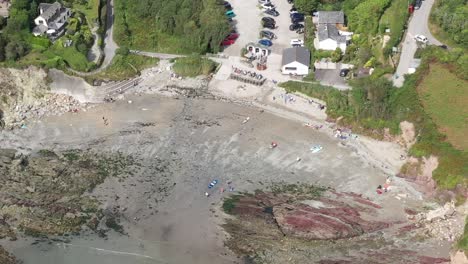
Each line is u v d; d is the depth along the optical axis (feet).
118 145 338.75
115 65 399.85
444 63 377.09
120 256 274.57
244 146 341.41
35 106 372.17
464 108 344.69
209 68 399.85
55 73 382.63
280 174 322.34
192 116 365.40
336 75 394.73
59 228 288.10
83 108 371.97
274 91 386.73
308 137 351.25
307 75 396.98
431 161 318.65
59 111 369.71
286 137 350.64
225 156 333.01
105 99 378.73
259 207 298.76
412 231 283.18
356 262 266.77
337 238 280.10
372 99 362.33
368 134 351.46
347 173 324.60
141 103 376.68
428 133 327.88
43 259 273.95
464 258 257.96
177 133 349.61
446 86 361.92
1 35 393.91
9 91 373.61
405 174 324.39
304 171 325.01
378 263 265.54
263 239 280.72
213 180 315.99
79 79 384.68
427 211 296.71
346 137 351.05
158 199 303.27
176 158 330.34
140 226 289.12
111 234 285.23
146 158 329.52
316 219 290.35
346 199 305.53
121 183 312.09
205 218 293.02
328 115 366.22
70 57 393.29
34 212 295.07
